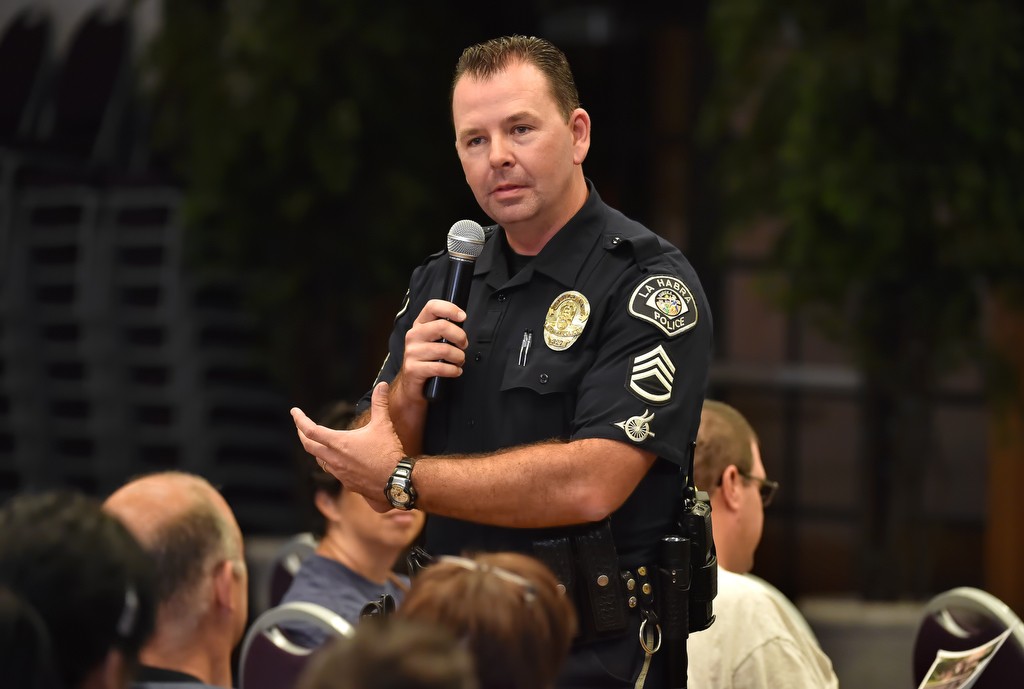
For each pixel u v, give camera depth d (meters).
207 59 16.83
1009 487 18.08
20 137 21.23
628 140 21.36
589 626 4.95
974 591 6.64
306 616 6.78
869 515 15.11
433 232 17.72
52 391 21.16
